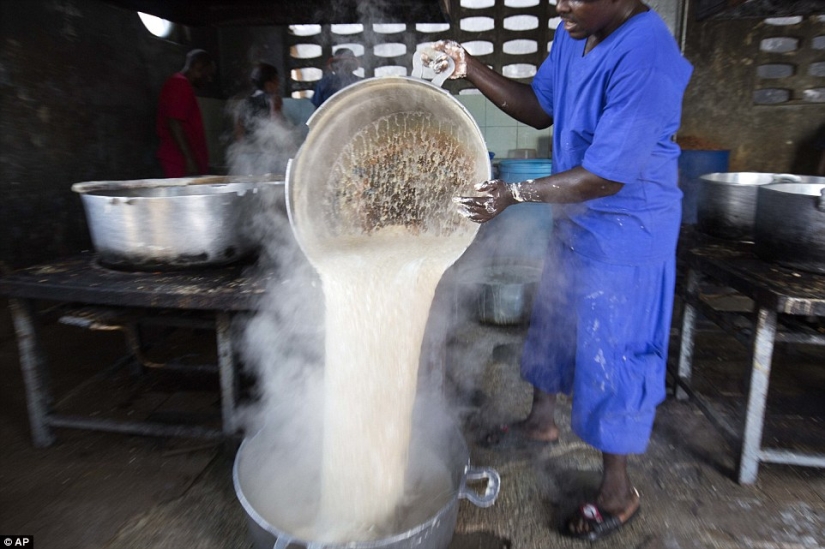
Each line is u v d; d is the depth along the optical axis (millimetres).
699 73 5113
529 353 2053
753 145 5203
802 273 1906
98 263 2135
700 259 2176
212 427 2139
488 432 2238
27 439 2232
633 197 1549
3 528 1734
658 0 4430
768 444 2213
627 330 1627
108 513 1814
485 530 1746
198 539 1707
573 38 1512
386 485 1568
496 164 4805
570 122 1594
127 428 2084
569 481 1976
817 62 4930
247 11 3188
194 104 4340
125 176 4832
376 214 1829
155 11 3031
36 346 2092
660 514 1818
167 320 2119
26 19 3803
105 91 4547
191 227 1944
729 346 3180
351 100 1562
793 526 1768
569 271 1741
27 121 3850
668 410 2477
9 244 3768
